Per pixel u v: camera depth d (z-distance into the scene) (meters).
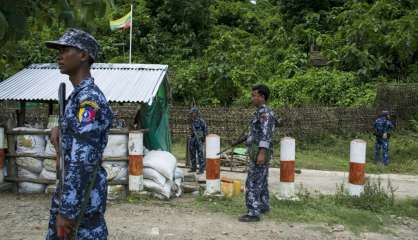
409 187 10.62
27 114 16.44
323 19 29.98
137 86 8.39
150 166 7.36
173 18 30.53
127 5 30.41
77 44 2.81
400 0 27.70
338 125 18.14
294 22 31.02
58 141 3.02
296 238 5.61
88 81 2.82
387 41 24.61
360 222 6.37
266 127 6.20
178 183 7.81
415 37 24.23
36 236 5.29
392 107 19.95
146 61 28.14
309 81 22.50
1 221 5.89
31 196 7.34
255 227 6.00
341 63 24.94
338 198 7.50
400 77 24.56
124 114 16.97
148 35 29.27
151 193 7.39
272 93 22.59
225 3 34.84
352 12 27.78
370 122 18.94
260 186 6.30
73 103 2.75
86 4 4.33
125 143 7.34
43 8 4.66
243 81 23.41
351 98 21.45
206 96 23.41
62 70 2.86
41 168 7.51
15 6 4.25
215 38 30.45
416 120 20.38
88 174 2.63
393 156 15.76
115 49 28.31
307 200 7.41
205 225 6.02
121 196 7.30
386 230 6.11
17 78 8.96
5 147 7.78
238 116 17.42
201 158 11.62
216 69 23.44
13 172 7.57
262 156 6.20
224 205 7.10
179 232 5.68
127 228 5.76
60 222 2.62
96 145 2.68
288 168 7.31
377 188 8.10
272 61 26.48
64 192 2.61
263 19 33.84
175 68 26.53
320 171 12.91
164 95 9.61
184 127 17.86
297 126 17.52
